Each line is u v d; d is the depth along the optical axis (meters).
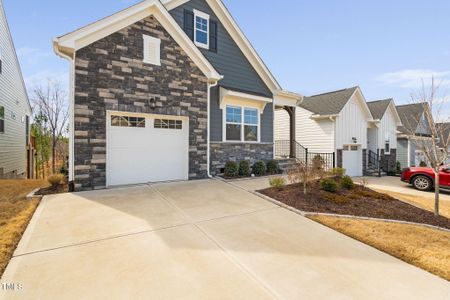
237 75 10.87
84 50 6.28
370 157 17.52
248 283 2.65
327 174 8.45
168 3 9.05
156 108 7.48
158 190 6.60
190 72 8.22
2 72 11.44
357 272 3.00
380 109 18.42
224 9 10.33
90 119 6.38
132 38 7.04
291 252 3.44
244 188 7.21
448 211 6.91
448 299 2.54
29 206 4.89
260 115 11.27
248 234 4.00
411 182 11.18
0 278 2.56
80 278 2.61
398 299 2.52
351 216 5.14
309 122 15.80
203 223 4.38
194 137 8.38
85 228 3.91
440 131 6.98
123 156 7.12
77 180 6.23
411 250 3.65
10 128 12.65
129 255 3.12
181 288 2.51
